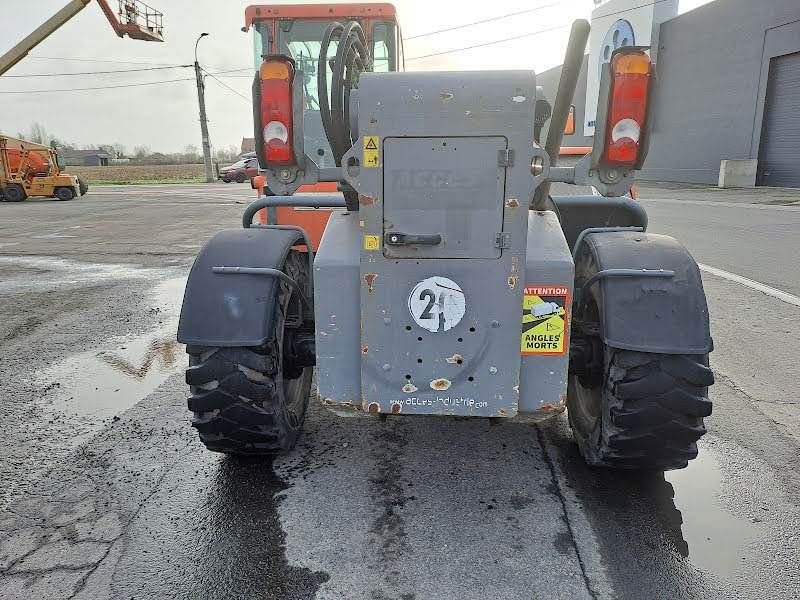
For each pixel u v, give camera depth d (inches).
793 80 828.6
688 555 93.5
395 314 91.7
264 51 250.8
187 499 109.1
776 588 86.4
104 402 154.8
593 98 1158.3
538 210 104.2
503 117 83.8
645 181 1125.7
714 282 276.1
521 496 109.0
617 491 110.6
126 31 893.8
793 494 110.1
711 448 127.0
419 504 106.8
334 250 95.4
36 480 116.6
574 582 87.8
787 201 661.3
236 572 90.2
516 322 90.9
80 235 499.5
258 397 101.2
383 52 249.8
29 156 927.7
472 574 89.4
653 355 93.6
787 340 197.0
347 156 86.9
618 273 95.3
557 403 95.3
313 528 100.3
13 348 199.3
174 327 223.0
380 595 85.4
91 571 90.6
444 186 86.5
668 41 1075.3
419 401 94.7
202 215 666.2
